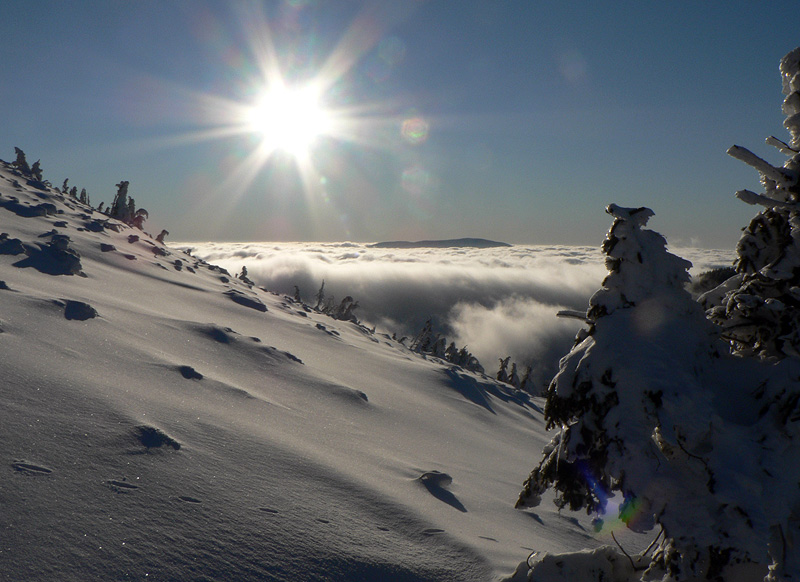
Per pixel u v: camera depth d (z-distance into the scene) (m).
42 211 13.94
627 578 3.94
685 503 3.28
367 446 6.70
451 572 3.94
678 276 3.76
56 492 3.23
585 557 3.96
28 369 4.77
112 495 3.41
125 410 4.64
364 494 4.84
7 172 18.44
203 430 4.95
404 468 6.33
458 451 8.43
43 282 8.72
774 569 3.20
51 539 2.86
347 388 9.13
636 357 3.47
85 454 3.75
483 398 14.34
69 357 5.59
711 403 3.44
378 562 3.73
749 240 4.11
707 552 3.27
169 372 6.32
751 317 3.82
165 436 4.38
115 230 17.16
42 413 4.08
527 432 12.77
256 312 13.52
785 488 3.23
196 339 8.45
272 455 4.95
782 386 3.47
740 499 3.16
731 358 3.80
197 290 13.29
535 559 3.99
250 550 3.36
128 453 3.97
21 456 3.47
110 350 6.32
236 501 3.86
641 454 3.31
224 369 7.67
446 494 5.95
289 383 8.27
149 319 8.62
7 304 6.59
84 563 2.78
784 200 4.00
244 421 5.67
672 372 3.43
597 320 3.74
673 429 3.25
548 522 6.42
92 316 7.30
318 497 4.46
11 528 2.84
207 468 4.21
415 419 9.41
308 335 13.42
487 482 7.24
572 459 3.51
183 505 3.56
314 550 3.61
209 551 3.22
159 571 2.92
